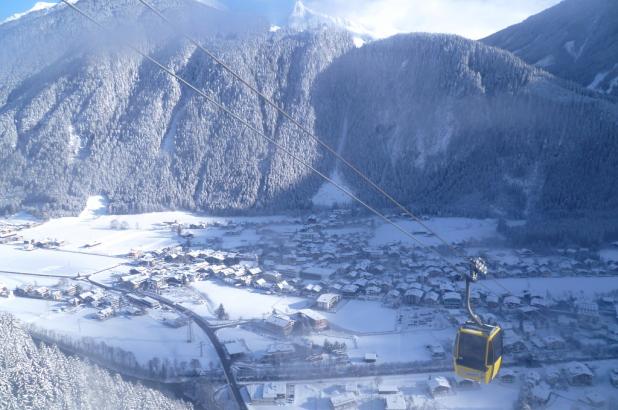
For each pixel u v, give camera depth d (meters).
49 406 42.78
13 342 50.88
